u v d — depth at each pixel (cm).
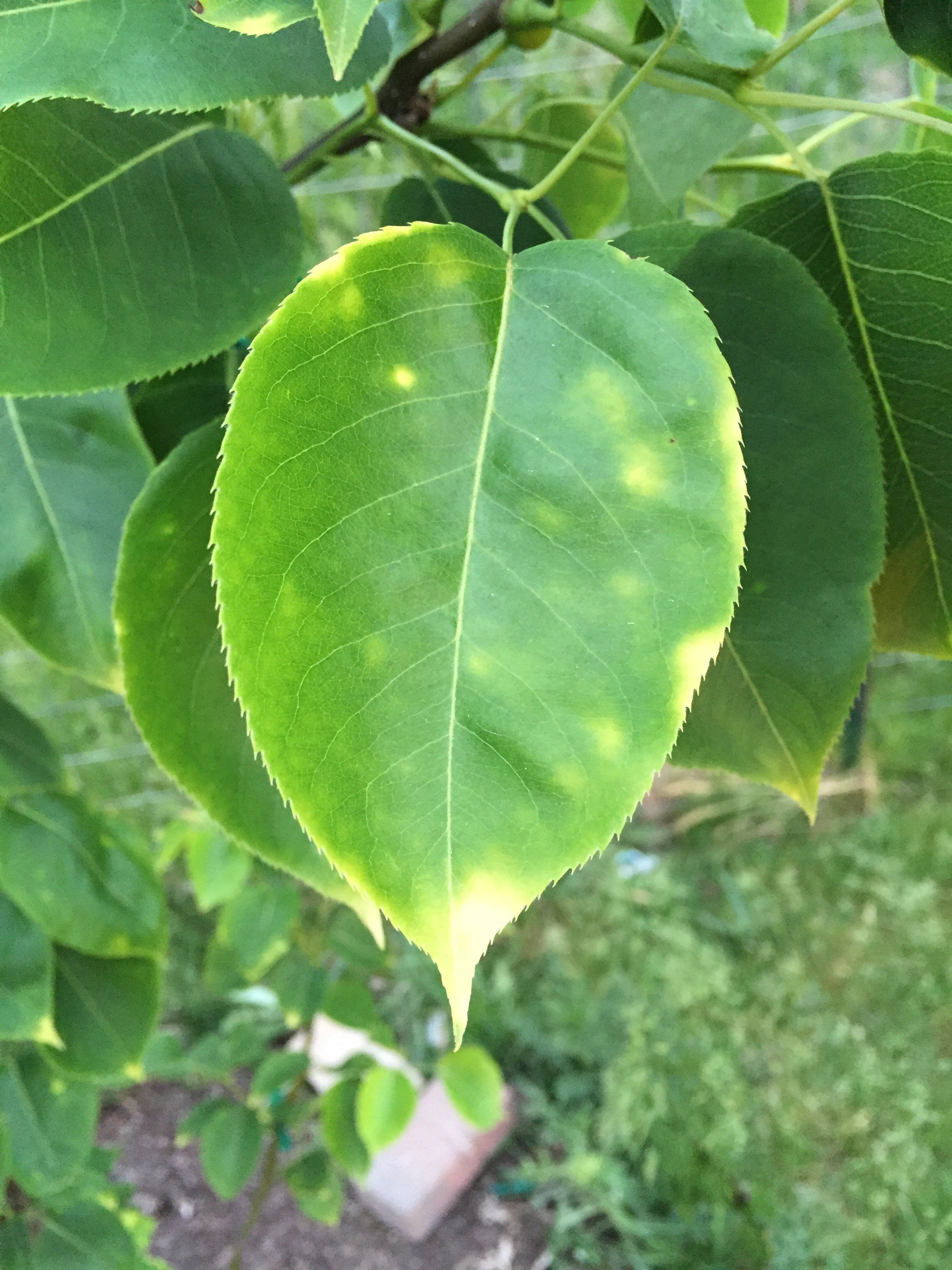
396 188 25
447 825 13
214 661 22
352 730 13
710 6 19
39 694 115
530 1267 90
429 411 14
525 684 13
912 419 21
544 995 102
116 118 19
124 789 113
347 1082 60
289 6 15
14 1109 44
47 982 35
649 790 13
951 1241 78
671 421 14
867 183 19
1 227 18
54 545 26
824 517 19
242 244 20
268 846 23
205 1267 92
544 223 18
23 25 16
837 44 95
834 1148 87
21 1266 45
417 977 102
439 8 26
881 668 124
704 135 26
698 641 13
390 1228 94
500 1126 96
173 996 104
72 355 18
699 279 19
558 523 14
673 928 102
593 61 91
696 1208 87
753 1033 97
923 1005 97
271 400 13
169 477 22
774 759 20
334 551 13
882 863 108
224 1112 62
